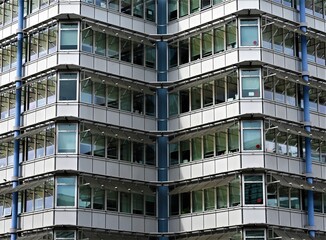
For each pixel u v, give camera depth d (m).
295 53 57.94
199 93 57.81
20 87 58.03
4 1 62.12
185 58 59.22
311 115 57.97
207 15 58.28
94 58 56.88
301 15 58.34
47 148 55.50
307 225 55.59
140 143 58.41
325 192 57.16
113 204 55.97
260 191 53.41
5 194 58.09
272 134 54.91
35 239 53.56
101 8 57.97
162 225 57.78
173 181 57.75
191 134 57.22
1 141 58.25
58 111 55.22
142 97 59.31
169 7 61.19
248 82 55.09
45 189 54.91
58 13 57.03
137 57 59.62
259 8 56.06
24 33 59.12
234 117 54.84
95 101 56.31
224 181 54.31
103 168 55.75
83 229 53.91
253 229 53.16
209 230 55.19
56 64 56.16
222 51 56.69
